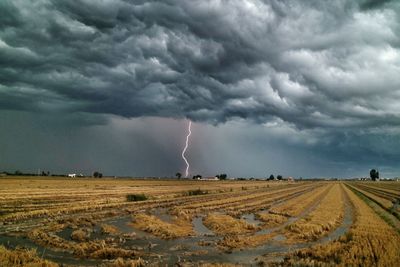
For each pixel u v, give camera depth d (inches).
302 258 975.6
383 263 865.5
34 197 2429.9
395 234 1295.5
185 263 928.9
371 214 1984.5
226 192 4065.0
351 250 993.5
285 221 1771.7
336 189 5172.2
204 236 1315.2
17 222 1456.7
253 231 1443.2
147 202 2509.8
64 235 1252.5
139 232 1370.6
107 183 5585.6
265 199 3031.5
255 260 982.4
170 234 1293.1
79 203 2183.8
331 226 1556.3
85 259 935.0
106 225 1445.6
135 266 872.3
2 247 911.7
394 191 4867.1
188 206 2284.7
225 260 978.7
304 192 4296.3
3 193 2645.2
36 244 1086.4
